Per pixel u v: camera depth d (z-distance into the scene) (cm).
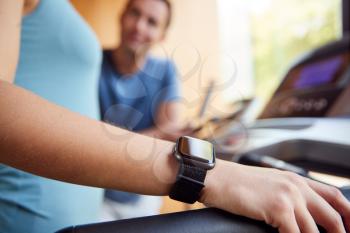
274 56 207
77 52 68
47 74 63
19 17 43
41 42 61
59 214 62
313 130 89
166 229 31
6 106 30
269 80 207
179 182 35
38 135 31
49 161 31
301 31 193
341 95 100
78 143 32
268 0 210
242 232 32
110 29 190
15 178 57
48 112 32
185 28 206
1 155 30
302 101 115
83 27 72
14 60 42
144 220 32
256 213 33
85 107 73
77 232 30
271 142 87
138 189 35
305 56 134
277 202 33
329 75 112
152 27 164
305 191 35
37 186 59
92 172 33
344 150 74
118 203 105
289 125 101
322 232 34
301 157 86
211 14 222
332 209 34
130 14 163
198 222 32
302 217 33
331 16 178
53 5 63
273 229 33
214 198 36
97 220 79
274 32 207
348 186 42
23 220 58
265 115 127
